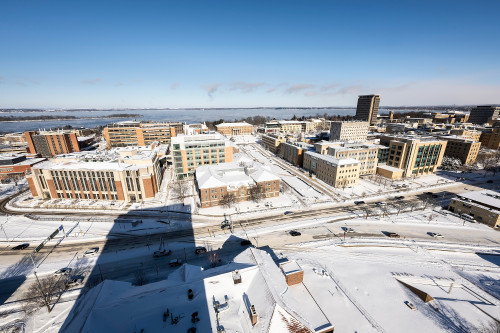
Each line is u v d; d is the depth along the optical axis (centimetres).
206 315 3725
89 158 11581
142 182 10731
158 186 12181
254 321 3562
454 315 5078
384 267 6500
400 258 6900
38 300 5356
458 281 6025
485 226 8738
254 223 8862
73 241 7738
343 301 5288
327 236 8012
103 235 8094
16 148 19312
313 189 12194
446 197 11294
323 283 5806
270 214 9550
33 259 6819
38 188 10844
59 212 9725
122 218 9231
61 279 6056
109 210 9912
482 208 8900
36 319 4888
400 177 14062
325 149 14812
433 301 5444
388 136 15975
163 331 3462
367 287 5750
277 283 4266
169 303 3853
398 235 8069
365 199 11000
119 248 7394
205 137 14512
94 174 10512
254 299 3975
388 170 13950
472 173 14962
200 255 7044
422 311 5156
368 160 14412
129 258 6912
